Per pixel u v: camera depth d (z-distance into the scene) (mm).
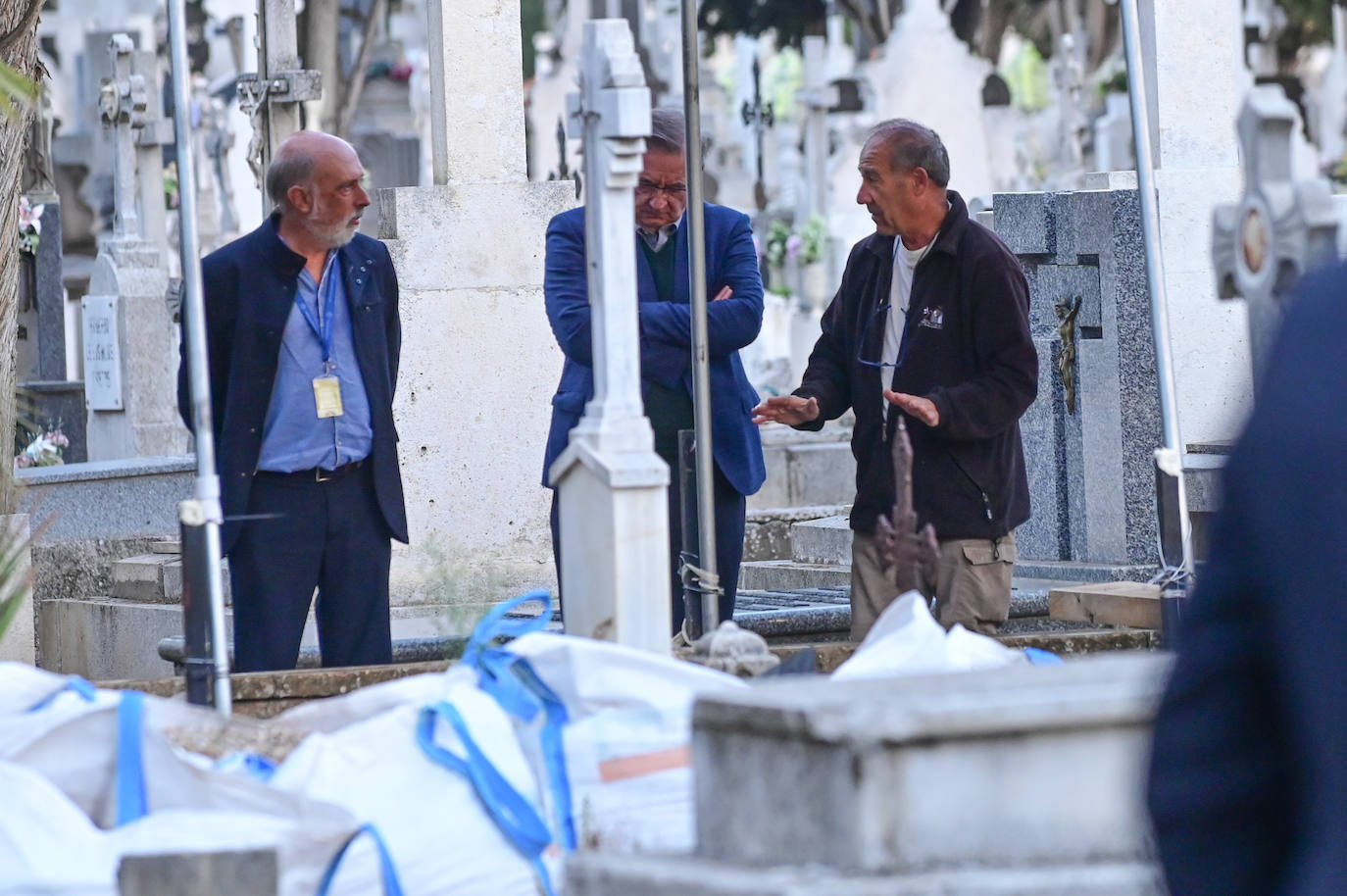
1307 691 4699
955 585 16000
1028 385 15656
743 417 17234
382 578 16625
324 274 16484
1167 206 22750
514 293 23891
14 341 22953
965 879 6684
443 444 23734
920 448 15969
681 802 10781
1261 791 4996
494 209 23891
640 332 16812
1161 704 5168
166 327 37531
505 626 13227
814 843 6977
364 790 10539
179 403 16484
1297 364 4793
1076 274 22328
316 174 15922
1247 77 71562
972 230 15805
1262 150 8938
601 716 10992
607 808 10758
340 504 16391
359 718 11367
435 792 10562
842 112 60094
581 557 13367
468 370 23781
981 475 15906
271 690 14562
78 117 88312
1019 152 63781
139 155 40344
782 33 78812
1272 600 4812
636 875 7188
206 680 13250
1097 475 22125
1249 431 4848
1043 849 6977
